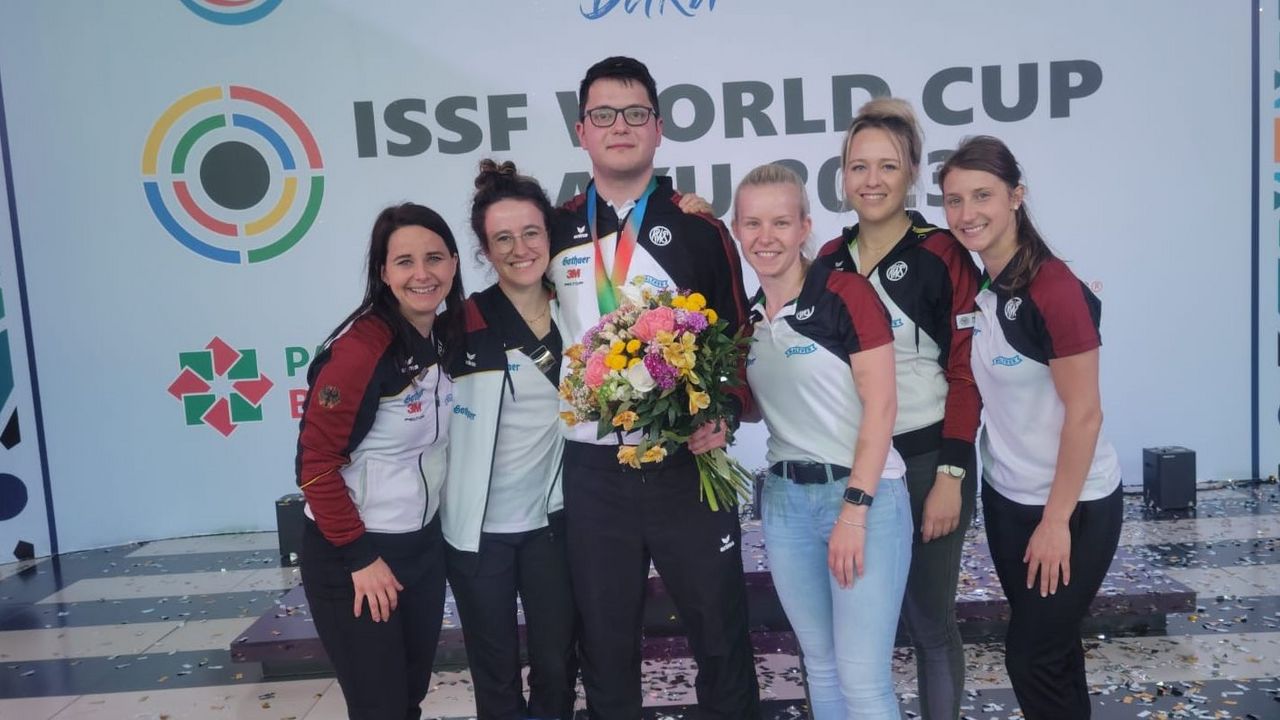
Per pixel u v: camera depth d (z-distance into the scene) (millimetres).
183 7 4426
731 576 2025
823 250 2322
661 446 1862
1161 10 4438
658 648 3133
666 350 1700
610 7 4508
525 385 2053
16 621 3770
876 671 1818
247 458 4746
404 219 1846
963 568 3430
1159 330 4680
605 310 2041
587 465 2000
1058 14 4457
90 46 4418
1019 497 1912
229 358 4660
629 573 2006
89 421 4656
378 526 1910
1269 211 4570
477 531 2055
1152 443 4762
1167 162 4547
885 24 4496
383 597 1865
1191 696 2607
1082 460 1763
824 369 1808
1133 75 4488
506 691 2133
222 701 2924
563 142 4590
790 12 4500
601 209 2088
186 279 4598
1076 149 4551
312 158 4562
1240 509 4367
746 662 2074
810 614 1928
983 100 4527
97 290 4570
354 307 4648
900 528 1838
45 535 4688
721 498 1964
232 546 4613
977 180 1834
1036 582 1865
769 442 2004
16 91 4414
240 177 4543
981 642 3072
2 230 4492
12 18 4371
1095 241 4617
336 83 4523
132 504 4742
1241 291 4645
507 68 4543
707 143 4609
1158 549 3869
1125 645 2977
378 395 1839
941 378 2078
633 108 1992
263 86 4504
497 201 1972
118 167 4496
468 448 2057
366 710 1925
